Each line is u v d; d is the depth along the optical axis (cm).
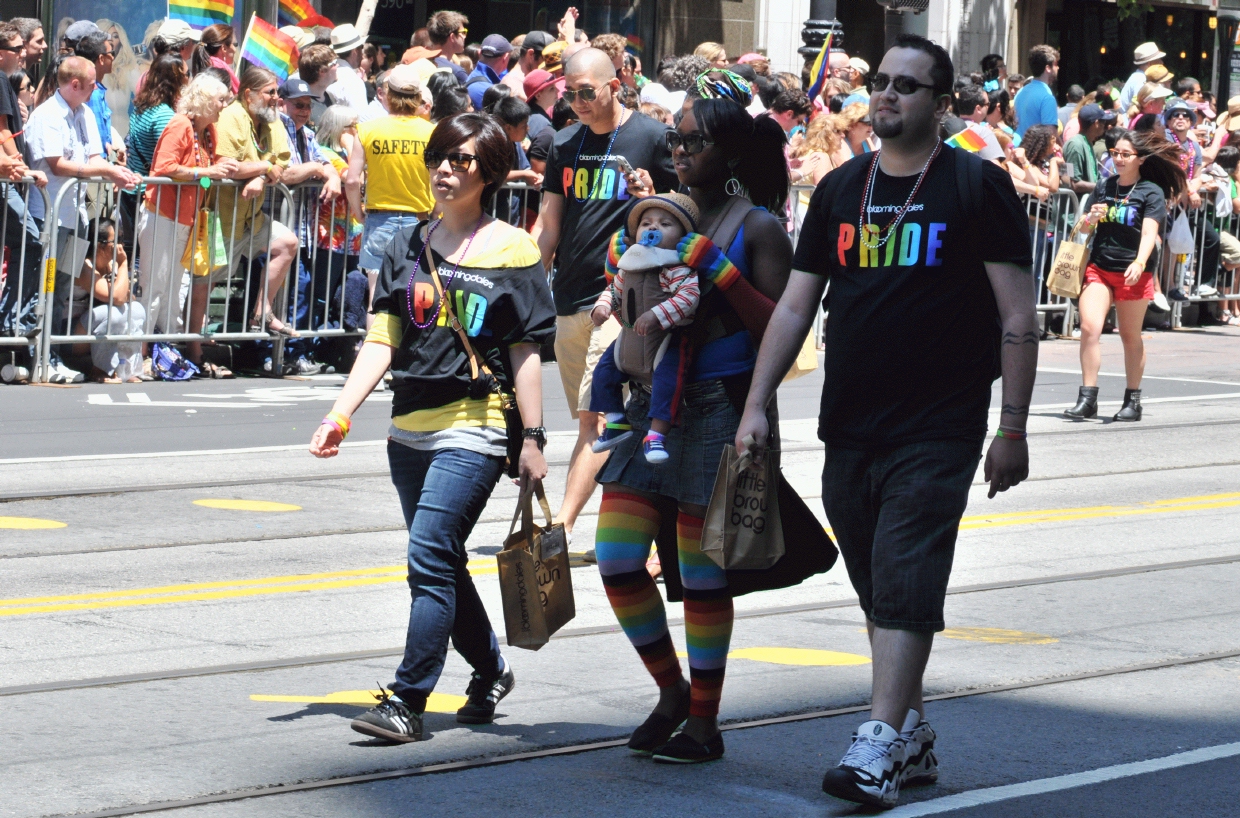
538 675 1281
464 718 1147
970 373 980
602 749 1096
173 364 2764
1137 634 1447
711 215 1073
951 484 973
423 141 2641
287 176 2791
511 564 1096
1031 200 3691
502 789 1007
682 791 1012
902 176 988
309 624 1402
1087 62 5975
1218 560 1756
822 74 3712
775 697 1223
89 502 1839
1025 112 3944
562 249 1623
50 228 2566
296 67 3139
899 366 980
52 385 2617
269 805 963
